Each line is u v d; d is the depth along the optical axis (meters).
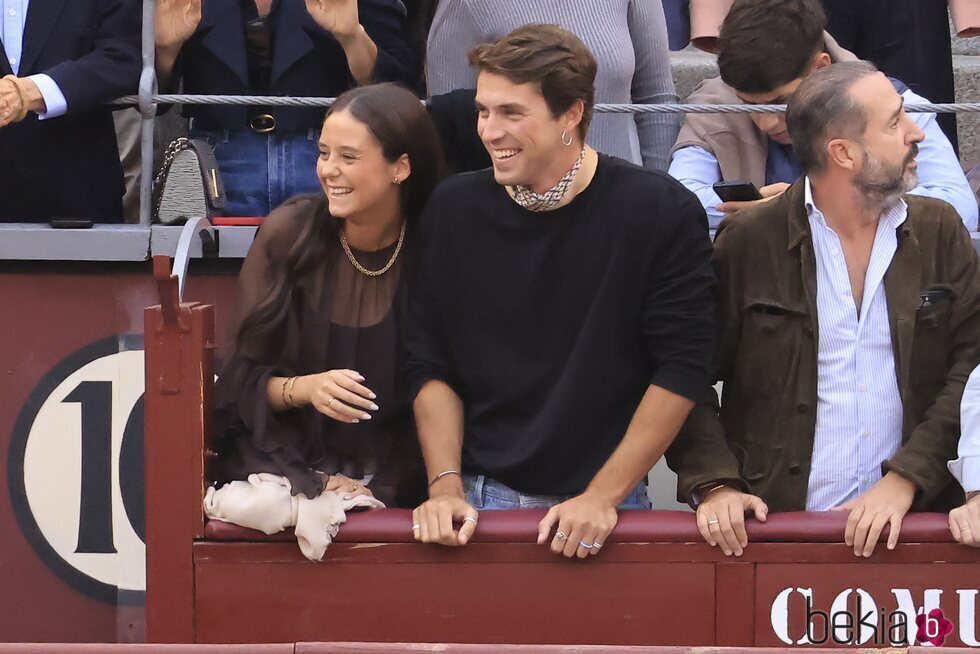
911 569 11.27
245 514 11.23
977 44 24.33
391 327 12.41
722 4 19.05
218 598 11.45
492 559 11.34
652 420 11.58
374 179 11.99
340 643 10.62
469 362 12.05
